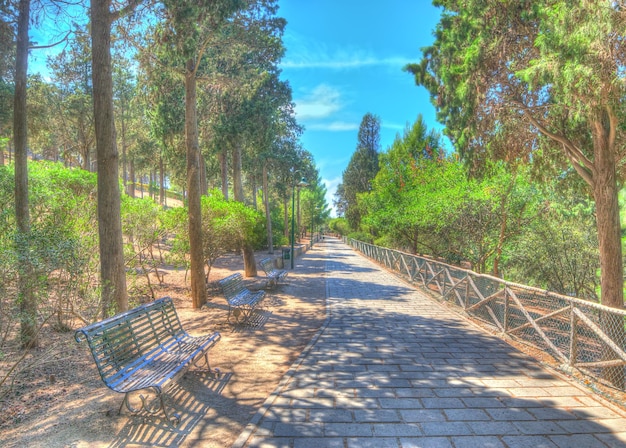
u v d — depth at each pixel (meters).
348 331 7.09
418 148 22.25
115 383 3.60
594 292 11.70
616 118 5.77
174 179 31.53
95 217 7.62
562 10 4.93
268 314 8.56
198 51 9.27
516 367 5.09
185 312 8.68
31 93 24.80
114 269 5.96
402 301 10.35
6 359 5.27
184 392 4.31
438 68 9.38
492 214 12.16
